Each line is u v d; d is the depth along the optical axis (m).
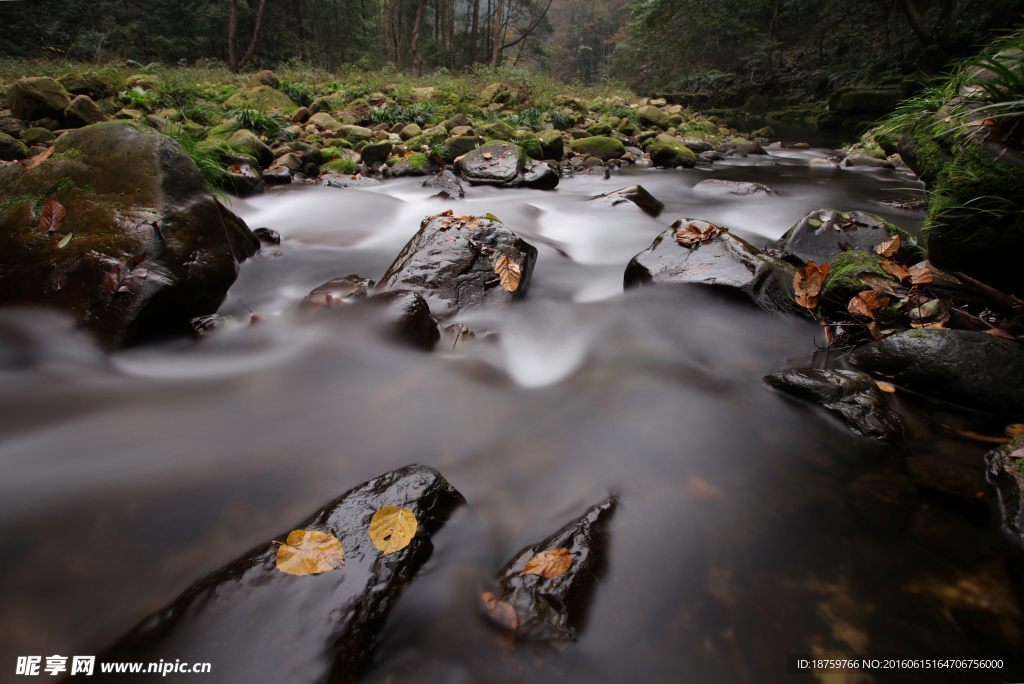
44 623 1.33
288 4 35.69
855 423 2.13
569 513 1.75
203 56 31.61
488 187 8.58
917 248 3.85
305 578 1.32
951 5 17.92
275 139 10.09
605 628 1.34
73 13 25.30
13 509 1.62
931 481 1.87
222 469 1.87
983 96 3.10
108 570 1.47
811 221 4.45
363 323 2.84
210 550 1.55
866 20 24.47
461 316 3.27
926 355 2.35
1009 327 2.65
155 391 2.41
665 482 1.90
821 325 3.11
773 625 1.38
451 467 1.97
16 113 8.66
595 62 76.56
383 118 13.16
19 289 2.84
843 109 22.25
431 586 1.40
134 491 1.73
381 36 45.03
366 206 6.26
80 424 2.09
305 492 1.79
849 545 1.62
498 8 35.41
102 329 2.70
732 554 1.58
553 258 4.92
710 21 29.97
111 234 3.00
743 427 2.23
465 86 18.30
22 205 3.21
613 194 6.94
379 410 2.30
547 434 2.21
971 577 1.50
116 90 11.33
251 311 3.55
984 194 2.92
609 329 3.30
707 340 3.10
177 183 3.36
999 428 2.13
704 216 6.67
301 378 2.53
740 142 15.13
